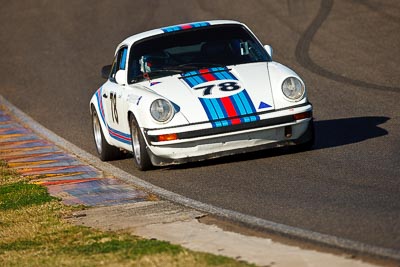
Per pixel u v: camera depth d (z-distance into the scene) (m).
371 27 68.56
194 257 22.47
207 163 36.84
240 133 34.28
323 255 21.98
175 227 26.95
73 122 56.44
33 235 28.52
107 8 88.88
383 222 24.50
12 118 60.25
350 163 33.59
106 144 42.38
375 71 56.53
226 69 37.25
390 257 21.20
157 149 34.81
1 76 73.75
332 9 75.25
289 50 65.38
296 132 35.16
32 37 84.00
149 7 86.31
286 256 22.17
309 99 51.12
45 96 65.69
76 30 83.50
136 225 27.92
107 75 43.06
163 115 34.59
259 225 25.77
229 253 23.09
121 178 37.09
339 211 26.38
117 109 39.22
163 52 38.75
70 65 73.44
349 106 47.88
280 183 31.58
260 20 75.25
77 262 23.64
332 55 62.34
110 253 24.25
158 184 34.41
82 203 33.00
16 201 34.66
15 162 44.81
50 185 37.53
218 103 34.72
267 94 35.09
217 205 29.38
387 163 32.81
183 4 84.88
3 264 24.86
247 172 34.19
